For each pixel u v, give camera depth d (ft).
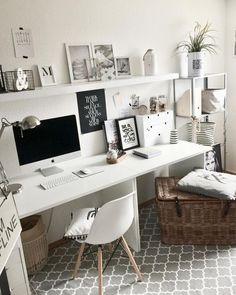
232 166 12.82
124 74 9.28
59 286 7.25
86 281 7.36
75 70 8.32
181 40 10.54
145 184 10.85
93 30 8.54
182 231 8.30
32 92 6.82
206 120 11.93
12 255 5.74
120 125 9.46
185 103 10.50
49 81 7.95
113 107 9.46
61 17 7.93
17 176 7.89
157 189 8.57
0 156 7.64
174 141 9.94
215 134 12.56
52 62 8.00
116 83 8.25
